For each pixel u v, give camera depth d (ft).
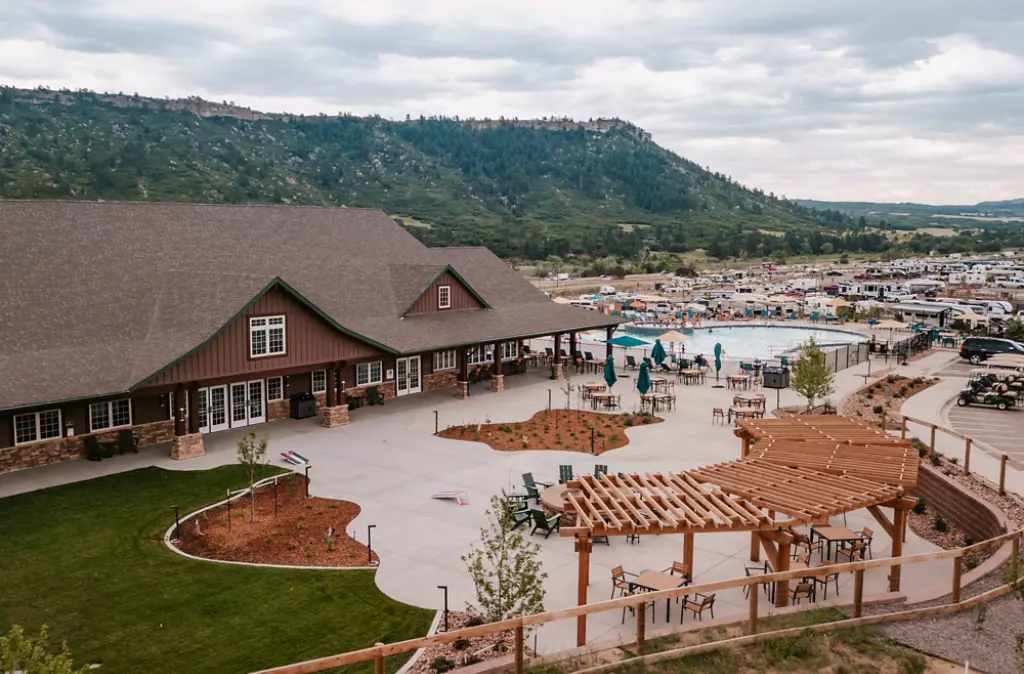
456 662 44.57
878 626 43.65
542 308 157.07
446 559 62.34
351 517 72.54
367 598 54.75
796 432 75.36
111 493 78.89
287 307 102.06
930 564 60.70
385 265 141.28
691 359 173.06
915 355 182.39
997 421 113.50
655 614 52.44
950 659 39.81
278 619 51.44
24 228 100.99
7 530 68.23
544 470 88.17
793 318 267.59
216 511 74.23
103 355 90.94
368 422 111.96
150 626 50.39
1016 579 47.75
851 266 595.47
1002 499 69.87
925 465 80.74
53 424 88.74
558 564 61.72
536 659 41.75
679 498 55.52
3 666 30.32
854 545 61.62
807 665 39.09
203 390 103.81
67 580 57.67
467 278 153.99
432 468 88.69
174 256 112.88
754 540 61.82
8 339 86.48
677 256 615.98
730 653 40.47
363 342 112.16
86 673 34.91
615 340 160.66
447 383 141.69
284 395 113.80
